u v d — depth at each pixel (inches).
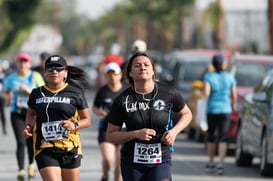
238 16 4180.6
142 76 536.4
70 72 622.8
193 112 1384.1
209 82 958.4
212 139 969.5
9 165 1012.5
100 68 1369.3
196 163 1072.8
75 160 601.9
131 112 538.9
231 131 1106.7
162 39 5241.1
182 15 4544.8
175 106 544.4
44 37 4758.9
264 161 930.7
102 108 816.3
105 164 803.4
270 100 948.0
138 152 538.0
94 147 1238.3
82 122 603.8
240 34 4168.3
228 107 962.1
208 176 940.0
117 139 537.3
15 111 871.1
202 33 5017.2
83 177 909.2
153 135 530.6
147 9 5029.5
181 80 1646.2
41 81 895.7
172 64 1887.3
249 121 1012.5
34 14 4581.7
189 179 909.8
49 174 592.1
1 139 1368.1
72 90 605.3
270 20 2017.7
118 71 812.0
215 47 3587.6
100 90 818.8
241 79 1240.8
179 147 1290.6
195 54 1720.0
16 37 4608.8
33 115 614.2
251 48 4069.9
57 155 597.9
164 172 535.5
